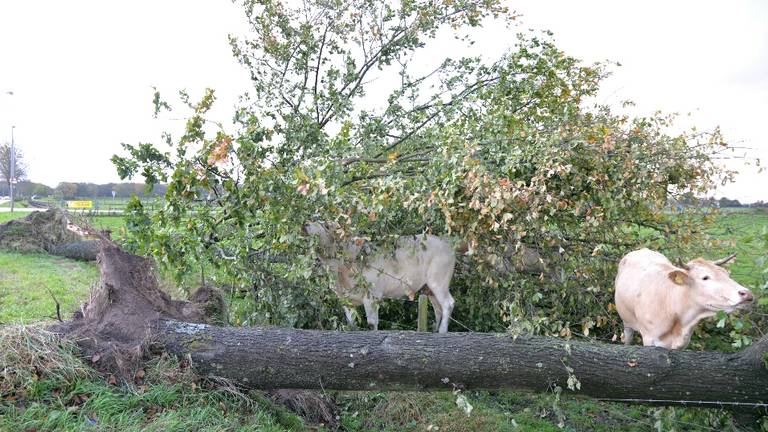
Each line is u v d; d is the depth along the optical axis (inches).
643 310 169.0
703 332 185.6
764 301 153.5
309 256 169.3
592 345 143.8
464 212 167.9
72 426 115.1
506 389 144.5
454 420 164.1
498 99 225.1
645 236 213.3
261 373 143.2
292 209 167.2
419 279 201.8
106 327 146.0
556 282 198.8
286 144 201.3
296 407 159.5
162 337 145.4
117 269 155.3
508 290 188.9
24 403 120.5
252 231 197.2
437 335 148.9
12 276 290.0
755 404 132.2
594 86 242.5
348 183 195.9
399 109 241.9
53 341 135.9
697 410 151.9
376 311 197.2
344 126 188.1
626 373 137.2
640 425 167.2
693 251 199.2
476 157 185.8
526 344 143.9
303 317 191.0
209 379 143.9
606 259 211.5
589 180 173.6
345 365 142.5
